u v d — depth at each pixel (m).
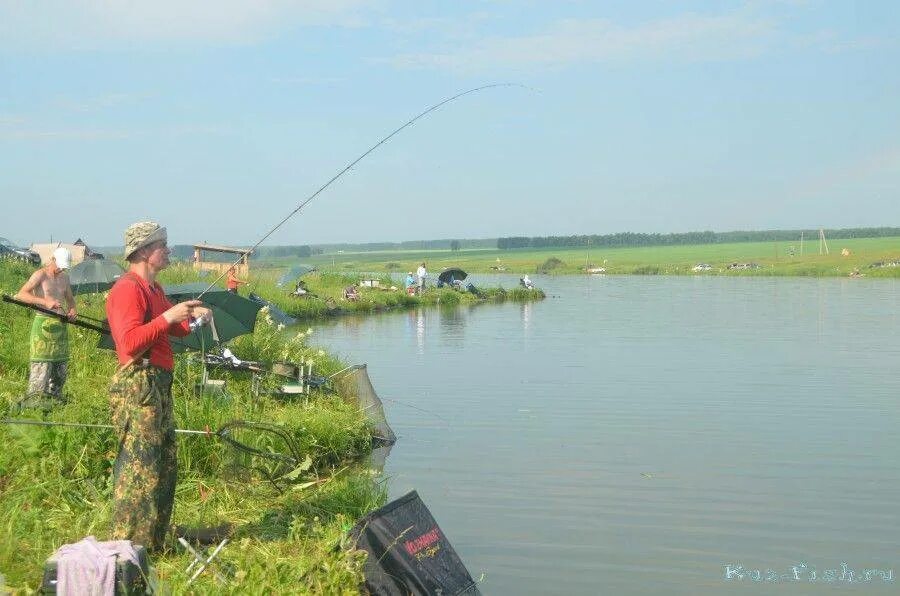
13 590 5.05
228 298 10.75
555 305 43.25
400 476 10.15
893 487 9.84
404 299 43.12
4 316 15.02
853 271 81.38
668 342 25.03
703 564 7.51
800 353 22.16
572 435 12.48
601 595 6.82
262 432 9.54
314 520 7.41
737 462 10.93
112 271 15.96
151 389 5.79
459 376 18.31
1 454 7.68
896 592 6.93
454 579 6.51
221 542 6.46
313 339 25.72
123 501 5.82
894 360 20.67
